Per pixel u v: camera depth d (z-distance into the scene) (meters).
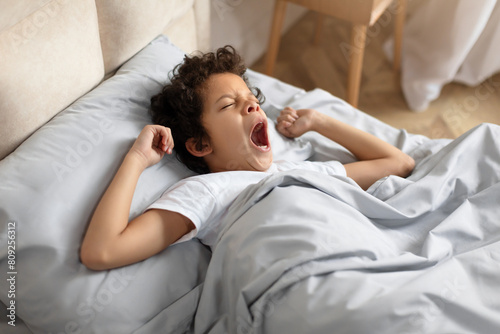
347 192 0.88
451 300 0.70
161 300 0.80
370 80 2.06
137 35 1.07
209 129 0.98
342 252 0.75
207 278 0.81
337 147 1.16
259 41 2.12
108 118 0.92
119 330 0.76
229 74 1.01
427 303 0.69
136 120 0.96
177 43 1.29
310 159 1.17
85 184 0.82
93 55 0.97
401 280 0.73
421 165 1.05
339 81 2.06
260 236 0.79
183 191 0.87
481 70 1.99
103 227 0.77
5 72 0.77
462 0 1.74
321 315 0.69
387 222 0.90
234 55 1.12
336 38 2.26
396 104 1.97
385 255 0.80
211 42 1.82
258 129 1.04
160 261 0.83
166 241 0.83
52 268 0.75
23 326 0.82
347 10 1.54
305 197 0.83
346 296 0.70
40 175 0.78
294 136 1.15
